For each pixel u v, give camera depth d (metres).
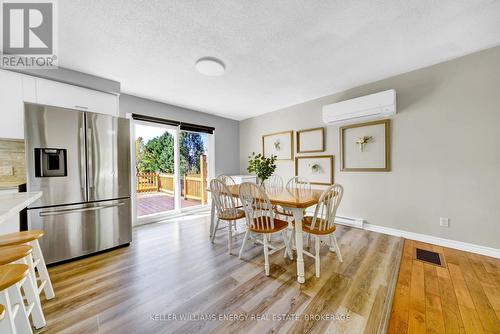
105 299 1.54
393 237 2.74
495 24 1.75
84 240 2.25
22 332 1.01
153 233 3.03
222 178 3.61
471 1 1.50
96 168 2.34
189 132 4.39
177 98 3.55
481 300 1.49
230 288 1.67
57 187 2.09
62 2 1.42
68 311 1.41
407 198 2.70
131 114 3.32
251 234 2.76
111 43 1.93
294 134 3.99
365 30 1.81
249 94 3.38
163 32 1.78
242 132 5.16
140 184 5.11
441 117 2.43
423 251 2.31
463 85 2.29
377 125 2.92
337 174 3.38
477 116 2.22
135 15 1.57
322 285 1.70
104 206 2.37
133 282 1.76
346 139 3.25
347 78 2.81
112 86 2.74
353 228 3.11
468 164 2.28
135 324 1.30
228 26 1.72
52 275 1.88
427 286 1.67
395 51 2.17
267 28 1.76
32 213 1.96
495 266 1.96
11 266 0.88
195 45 1.99
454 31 1.85
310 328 1.25
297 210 1.77
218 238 2.83
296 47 2.06
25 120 1.93
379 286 1.67
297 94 3.41
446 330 1.23
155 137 3.99
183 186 5.22
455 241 2.37
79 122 2.23
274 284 1.72
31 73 2.14
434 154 2.49
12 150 2.24
